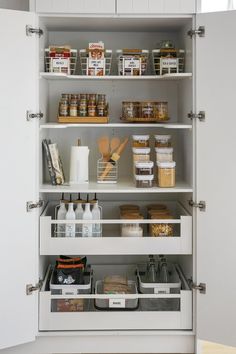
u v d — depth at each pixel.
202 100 2.66
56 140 3.19
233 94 2.61
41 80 2.79
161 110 2.95
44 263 3.01
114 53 3.16
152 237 2.77
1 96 2.55
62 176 2.93
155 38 3.17
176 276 3.08
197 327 2.75
